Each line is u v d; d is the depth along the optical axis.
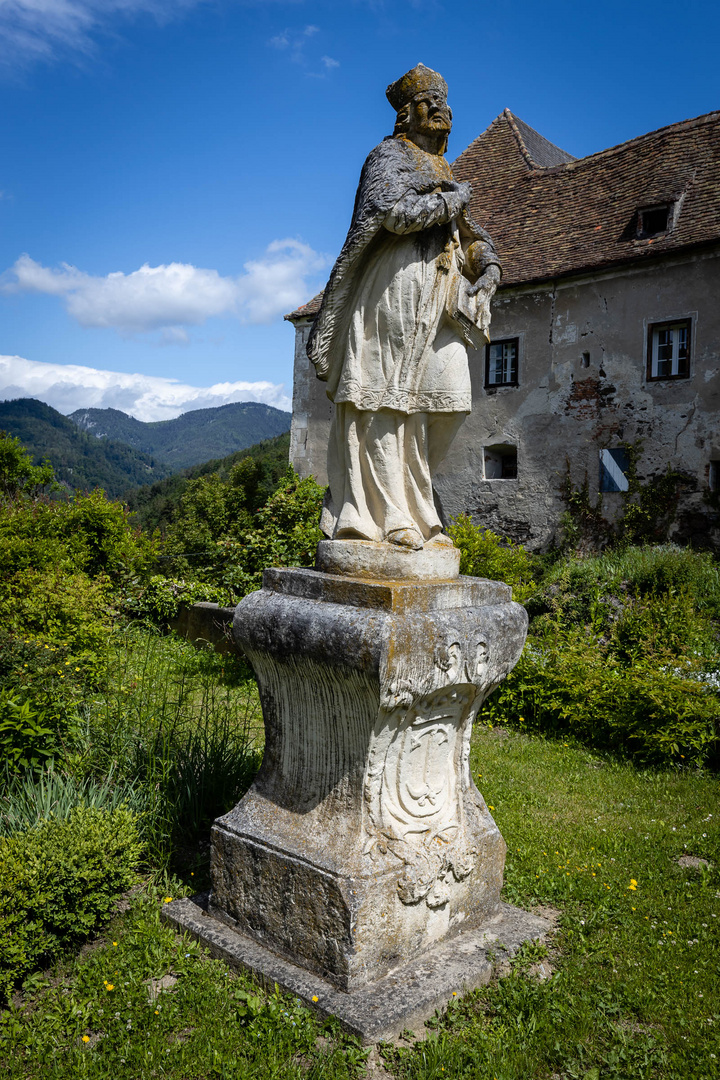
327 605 3.46
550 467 17.84
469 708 3.77
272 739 3.82
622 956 3.76
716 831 5.38
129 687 6.73
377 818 3.47
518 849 4.94
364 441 3.72
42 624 8.37
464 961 3.52
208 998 3.28
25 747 4.90
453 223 3.63
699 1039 3.18
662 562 12.60
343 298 3.61
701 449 15.77
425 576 3.62
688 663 8.27
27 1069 2.91
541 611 11.30
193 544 20.36
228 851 3.74
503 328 18.52
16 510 13.37
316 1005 3.16
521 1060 3.02
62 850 3.67
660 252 15.91
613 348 16.92
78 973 3.46
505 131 21.88
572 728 7.87
